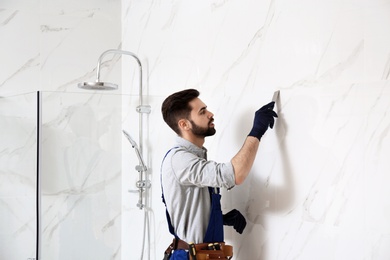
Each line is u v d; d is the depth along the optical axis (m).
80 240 2.41
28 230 2.44
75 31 3.36
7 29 3.11
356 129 1.88
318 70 2.03
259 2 2.32
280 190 2.19
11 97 2.54
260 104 2.30
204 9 2.67
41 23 3.23
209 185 2.07
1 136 2.61
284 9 2.19
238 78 2.43
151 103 2.51
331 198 1.97
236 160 2.05
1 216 2.63
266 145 2.27
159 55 3.06
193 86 2.74
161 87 3.03
